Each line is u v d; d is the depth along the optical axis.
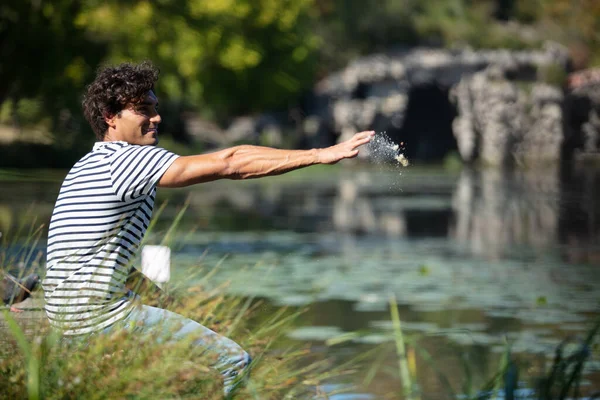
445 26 135.62
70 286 10.08
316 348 18.53
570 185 82.31
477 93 123.38
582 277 29.27
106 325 10.10
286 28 112.19
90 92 10.86
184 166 10.16
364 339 19.44
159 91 93.94
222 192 75.25
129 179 10.11
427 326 21.06
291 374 12.48
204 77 102.31
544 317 22.19
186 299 13.89
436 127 131.12
